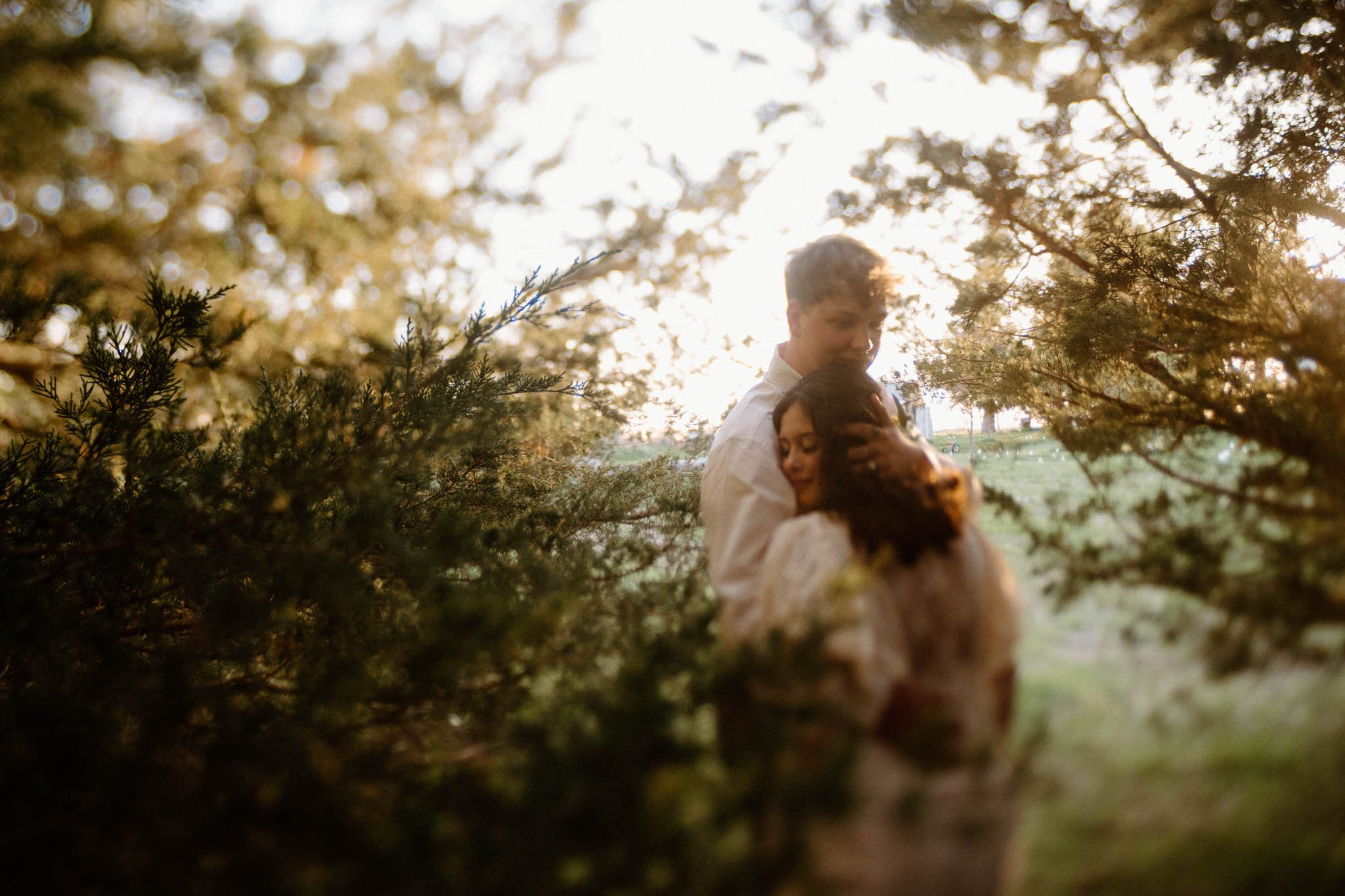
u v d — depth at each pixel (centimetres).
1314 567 116
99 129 183
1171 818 101
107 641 187
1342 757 103
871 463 137
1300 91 193
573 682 168
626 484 302
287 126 299
